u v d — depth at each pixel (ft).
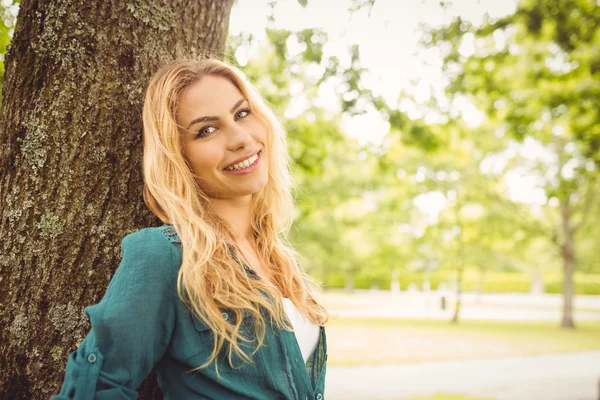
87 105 5.29
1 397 4.99
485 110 25.50
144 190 5.23
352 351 39.24
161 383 4.53
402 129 20.53
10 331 5.03
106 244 5.29
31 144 5.17
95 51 5.34
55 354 5.06
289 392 4.48
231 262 4.70
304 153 23.76
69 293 5.14
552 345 43.47
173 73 5.04
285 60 16.38
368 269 102.83
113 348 3.84
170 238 4.43
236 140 4.96
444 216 64.44
